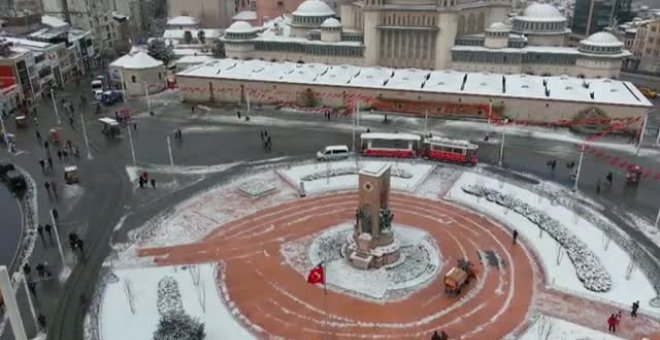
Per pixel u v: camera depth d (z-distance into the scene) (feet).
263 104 323.98
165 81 376.89
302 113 305.73
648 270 147.33
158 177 216.54
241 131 276.00
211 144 256.32
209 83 327.88
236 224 176.04
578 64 352.08
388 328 125.29
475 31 404.16
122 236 168.86
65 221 179.63
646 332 122.52
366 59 383.24
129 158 238.48
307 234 168.86
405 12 366.63
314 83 310.86
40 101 340.39
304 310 132.36
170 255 157.38
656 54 446.19
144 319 128.77
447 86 298.15
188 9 604.49
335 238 165.37
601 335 121.60
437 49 368.07
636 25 483.92
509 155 237.25
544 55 356.59
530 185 204.64
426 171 218.18
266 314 131.03
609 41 344.69
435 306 133.18
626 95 274.36
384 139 233.35
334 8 573.74
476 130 272.92
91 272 149.18
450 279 135.74
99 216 183.01
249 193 196.95
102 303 134.82
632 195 196.54
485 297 136.56
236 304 134.82
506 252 157.48
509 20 425.69
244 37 411.34
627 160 231.71
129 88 355.56
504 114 284.00
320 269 123.95
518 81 304.30
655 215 181.16
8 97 312.09
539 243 161.99
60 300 136.87
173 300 135.13
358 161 230.07
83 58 440.45
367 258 148.77
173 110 318.24
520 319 127.75
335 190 201.87
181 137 266.77
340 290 140.05
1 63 322.55
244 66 350.84
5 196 201.67
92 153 245.04
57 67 388.78
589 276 142.72
